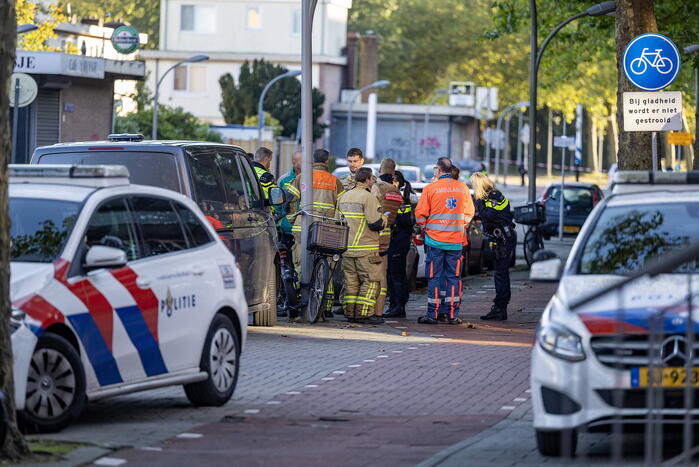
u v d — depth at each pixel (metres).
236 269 24.81
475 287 55.06
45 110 83.25
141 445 19.42
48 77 81.38
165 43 178.62
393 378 28.02
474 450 19.44
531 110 69.62
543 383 18.19
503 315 42.41
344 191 40.28
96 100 88.50
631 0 44.38
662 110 34.28
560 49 89.19
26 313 19.61
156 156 31.61
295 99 156.00
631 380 17.67
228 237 32.66
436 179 40.88
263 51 178.62
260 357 31.00
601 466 17.95
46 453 17.94
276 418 22.73
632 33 44.34
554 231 90.94
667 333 17.67
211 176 32.56
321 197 39.91
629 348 17.78
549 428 18.08
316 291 39.28
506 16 79.25
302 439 20.47
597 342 17.98
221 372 23.94
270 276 36.41
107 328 21.00
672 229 20.77
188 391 23.62
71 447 18.48
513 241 42.62
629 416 17.72
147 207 22.91
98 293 20.94
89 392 20.62
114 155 31.86
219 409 23.61
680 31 75.75
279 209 40.53
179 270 22.88
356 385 26.95
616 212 21.28
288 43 178.62
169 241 23.09
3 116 17.66
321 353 32.03
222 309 24.39
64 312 20.20
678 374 17.53
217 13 178.12
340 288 42.56
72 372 20.14
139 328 21.64
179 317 22.64
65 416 20.05
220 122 176.50
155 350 22.00
